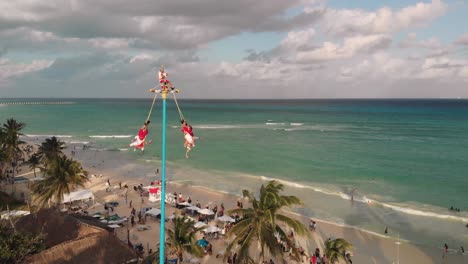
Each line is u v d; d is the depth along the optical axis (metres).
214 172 75.69
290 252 36.19
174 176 72.25
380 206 53.50
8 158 59.19
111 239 30.42
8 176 62.88
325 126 167.38
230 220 43.25
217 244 38.97
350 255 37.25
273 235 25.41
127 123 182.00
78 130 150.50
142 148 13.07
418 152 97.94
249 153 97.19
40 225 33.50
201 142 117.25
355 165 81.56
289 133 140.12
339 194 59.19
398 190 62.03
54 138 61.53
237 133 140.38
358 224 46.56
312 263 34.78
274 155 94.19
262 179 69.81
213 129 155.25
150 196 51.09
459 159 87.75
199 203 53.00
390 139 123.06
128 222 44.50
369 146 108.31
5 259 23.88
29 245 26.02
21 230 30.56
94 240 29.27
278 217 25.78
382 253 38.41
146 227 42.44
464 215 49.56
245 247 24.84
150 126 166.50
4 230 26.84
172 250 27.30
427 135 132.50
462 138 124.44
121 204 52.41
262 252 25.66
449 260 36.78
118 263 28.91
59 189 40.72
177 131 147.50
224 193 60.16
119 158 91.38
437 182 66.94
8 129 63.47
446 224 46.44
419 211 50.75
